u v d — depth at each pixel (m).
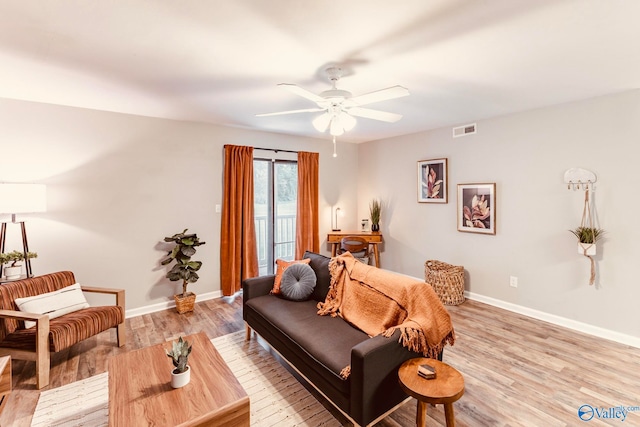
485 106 3.30
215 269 4.21
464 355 2.67
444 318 2.03
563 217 3.23
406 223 4.94
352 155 5.72
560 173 3.23
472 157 4.00
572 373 2.40
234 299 4.14
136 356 1.95
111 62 2.15
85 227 3.31
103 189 3.40
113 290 2.88
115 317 2.78
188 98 2.96
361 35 1.79
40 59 2.10
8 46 1.91
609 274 2.96
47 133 3.09
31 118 3.01
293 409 2.05
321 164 5.27
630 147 2.80
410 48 1.96
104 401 2.11
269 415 1.99
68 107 3.19
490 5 1.50
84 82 2.53
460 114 3.63
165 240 3.65
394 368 1.77
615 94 2.87
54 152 3.13
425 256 4.67
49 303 2.53
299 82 2.54
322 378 1.92
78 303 2.71
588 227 3.06
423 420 1.60
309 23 1.66
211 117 3.71
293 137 4.89
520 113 3.52
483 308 3.76
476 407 2.04
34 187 2.70
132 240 3.59
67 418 1.95
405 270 4.98
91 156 3.32
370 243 5.04
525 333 3.09
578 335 3.05
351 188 5.72
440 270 4.10
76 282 3.18
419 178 4.68
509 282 3.69
